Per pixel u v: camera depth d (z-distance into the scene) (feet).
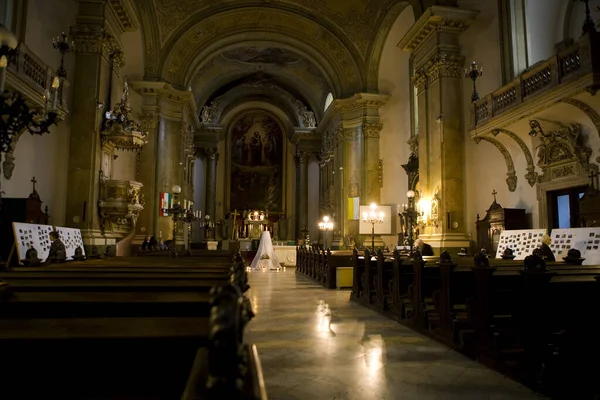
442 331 18.07
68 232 29.55
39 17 30.53
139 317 7.94
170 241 47.80
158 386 6.00
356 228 59.72
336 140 66.03
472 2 40.50
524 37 35.42
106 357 5.98
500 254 33.17
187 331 6.40
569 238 27.89
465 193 39.47
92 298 9.09
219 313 3.79
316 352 16.35
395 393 11.96
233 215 87.10
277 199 92.12
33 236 25.18
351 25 59.52
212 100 87.71
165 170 55.06
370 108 59.93
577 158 28.94
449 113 39.73
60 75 28.48
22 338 5.86
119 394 5.95
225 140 91.76
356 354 16.07
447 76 40.06
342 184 62.13
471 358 15.43
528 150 33.73
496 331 14.83
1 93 11.64
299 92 87.40
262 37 63.05
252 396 3.57
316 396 11.71
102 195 35.29
